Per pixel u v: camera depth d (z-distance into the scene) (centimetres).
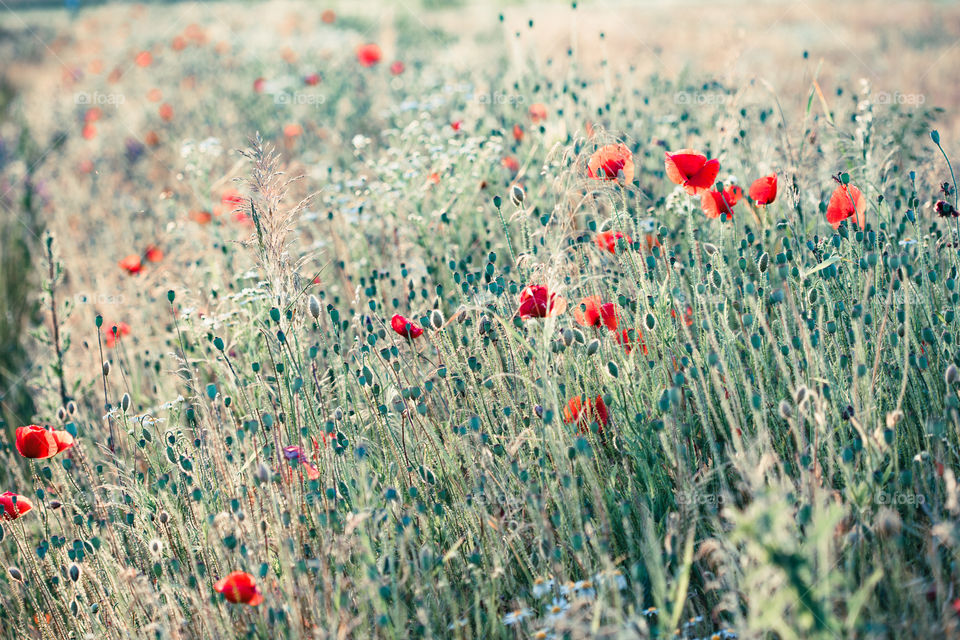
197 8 2103
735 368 279
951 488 205
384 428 303
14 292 616
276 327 314
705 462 286
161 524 284
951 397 251
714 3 1781
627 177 325
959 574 216
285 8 1942
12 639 278
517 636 234
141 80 1247
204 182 569
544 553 242
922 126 438
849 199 322
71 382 425
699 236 380
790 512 221
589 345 274
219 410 342
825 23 1408
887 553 223
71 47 1834
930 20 1365
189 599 267
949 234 323
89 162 851
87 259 613
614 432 284
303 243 530
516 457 288
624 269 319
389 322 360
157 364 443
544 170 363
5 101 1391
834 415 257
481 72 805
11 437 436
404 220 471
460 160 483
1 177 897
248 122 874
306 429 305
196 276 471
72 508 322
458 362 308
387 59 1068
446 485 290
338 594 229
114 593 277
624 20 1580
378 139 723
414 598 243
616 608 212
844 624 186
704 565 254
